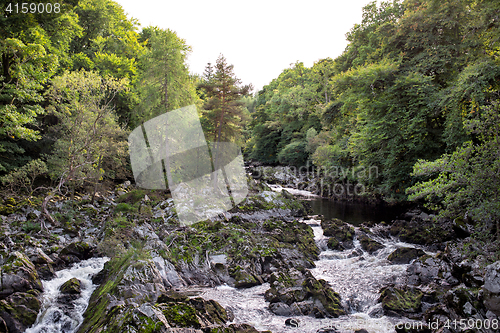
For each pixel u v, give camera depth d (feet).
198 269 30.22
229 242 35.76
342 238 43.83
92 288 25.50
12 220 40.14
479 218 23.86
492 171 22.85
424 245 39.45
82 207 49.88
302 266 32.37
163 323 16.24
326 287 26.23
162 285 25.16
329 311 23.21
